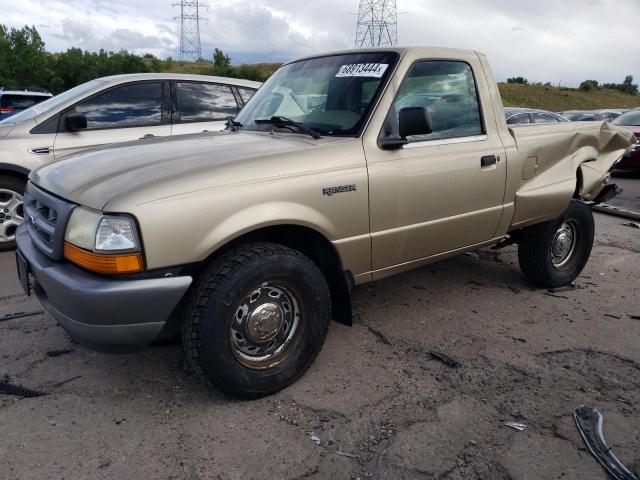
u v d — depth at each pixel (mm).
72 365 3297
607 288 4805
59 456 2477
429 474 2396
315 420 2777
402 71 3457
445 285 4785
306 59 4066
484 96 3945
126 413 2820
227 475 2377
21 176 5562
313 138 3285
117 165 2895
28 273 3023
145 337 2594
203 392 3023
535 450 2559
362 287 4703
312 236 3123
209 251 2625
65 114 5742
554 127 4508
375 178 3193
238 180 2725
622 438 2654
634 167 12102
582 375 3260
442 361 3404
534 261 4516
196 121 6387
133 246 2459
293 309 3006
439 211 3592
